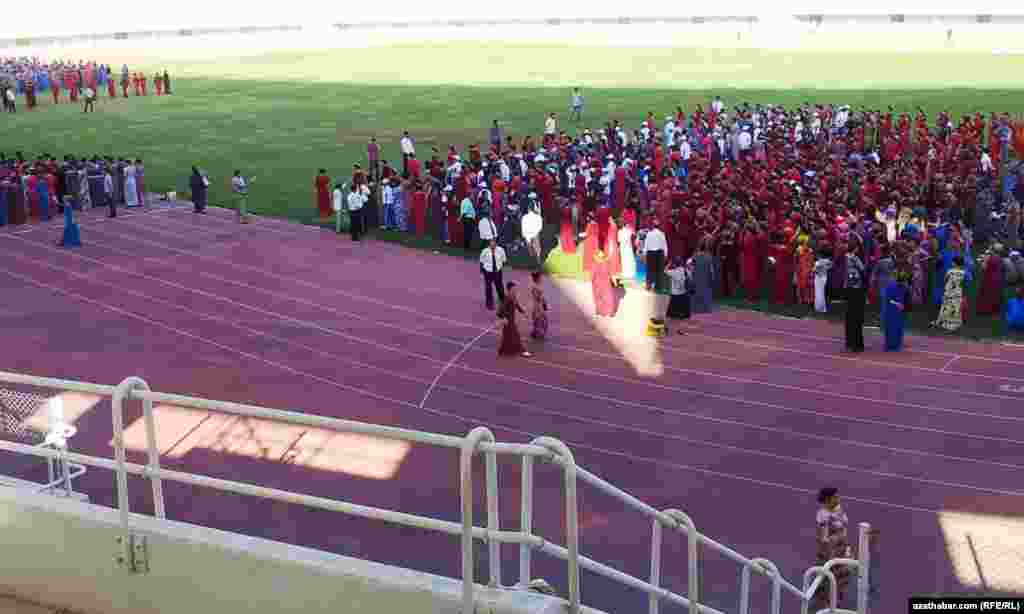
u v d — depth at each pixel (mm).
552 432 19484
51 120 63219
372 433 4703
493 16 105500
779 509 16375
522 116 59156
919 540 15305
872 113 46156
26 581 5691
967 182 32969
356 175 35938
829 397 20844
